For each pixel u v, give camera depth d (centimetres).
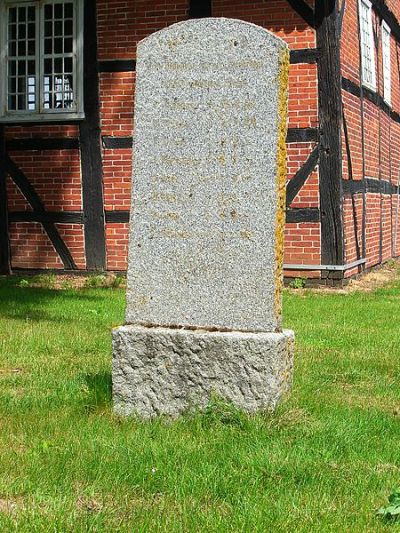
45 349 709
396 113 1822
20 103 1407
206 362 477
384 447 439
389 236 1719
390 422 489
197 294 491
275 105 482
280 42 482
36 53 1342
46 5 1345
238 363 473
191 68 495
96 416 488
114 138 1311
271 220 482
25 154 1352
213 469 390
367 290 1226
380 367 655
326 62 1209
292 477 385
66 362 655
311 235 1227
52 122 1335
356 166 1355
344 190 1254
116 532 323
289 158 1230
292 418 465
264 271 482
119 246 1320
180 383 482
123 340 489
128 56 1299
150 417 486
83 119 1320
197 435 448
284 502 356
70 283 1263
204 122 493
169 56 499
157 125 501
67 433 450
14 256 1366
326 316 935
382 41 1644
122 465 396
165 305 497
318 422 468
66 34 1356
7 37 1361
